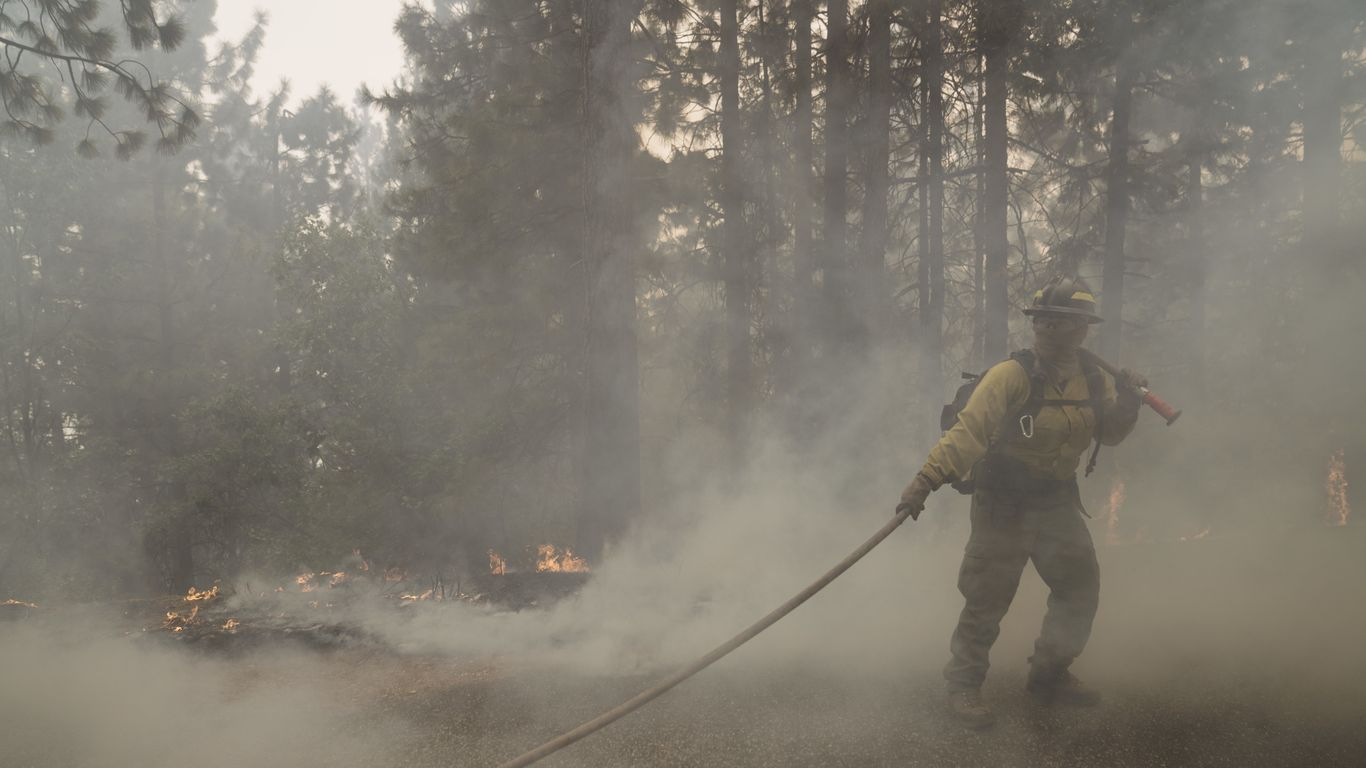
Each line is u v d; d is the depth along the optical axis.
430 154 13.45
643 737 3.24
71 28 7.99
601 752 3.14
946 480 3.01
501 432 11.48
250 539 15.54
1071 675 3.41
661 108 11.77
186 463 15.49
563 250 11.60
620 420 8.31
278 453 14.64
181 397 18.81
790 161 11.52
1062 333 3.14
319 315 12.75
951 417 3.29
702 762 3.00
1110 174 11.82
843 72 10.23
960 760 2.92
